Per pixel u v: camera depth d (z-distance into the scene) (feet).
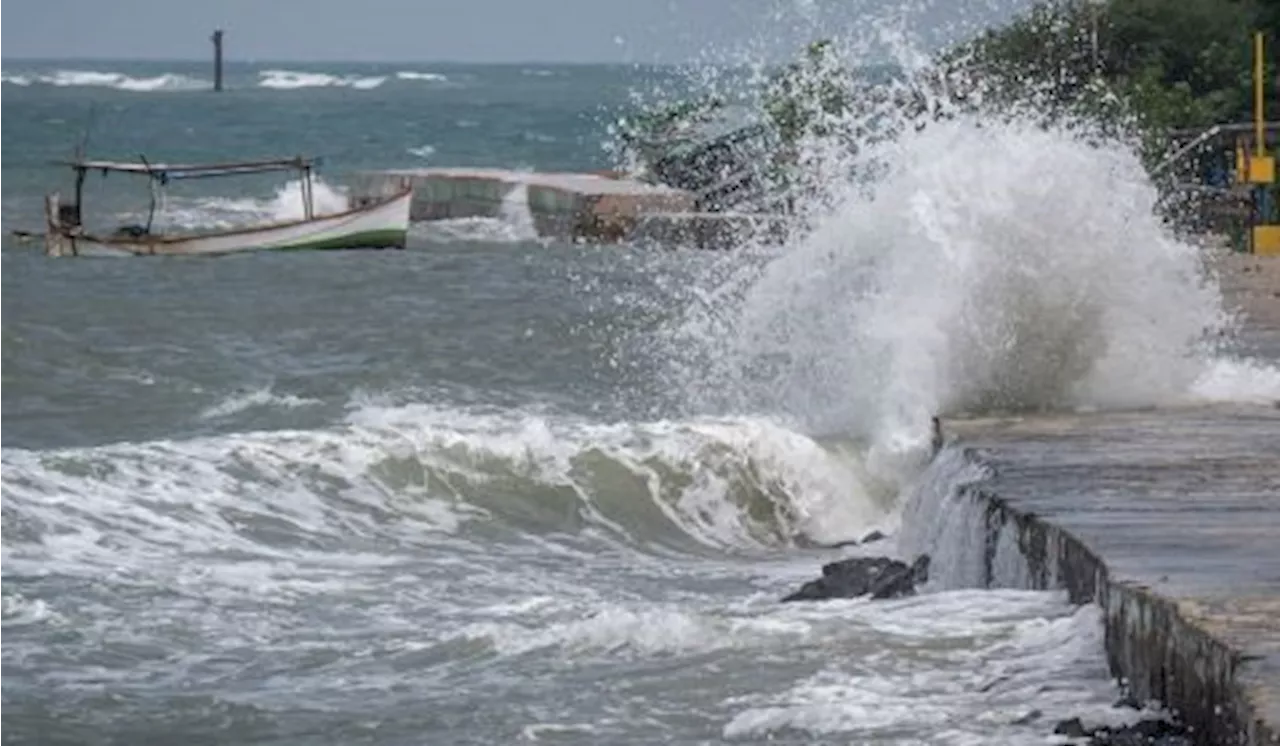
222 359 208.64
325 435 148.87
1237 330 189.57
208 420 176.76
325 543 137.59
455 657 107.34
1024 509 113.09
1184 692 87.56
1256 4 365.81
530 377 196.85
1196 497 115.65
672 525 146.00
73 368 200.64
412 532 141.79
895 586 119.14
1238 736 80.02
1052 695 94.68
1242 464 125.70
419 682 103.71
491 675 103.86
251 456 145.59
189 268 302.66
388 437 148.87
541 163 647.15
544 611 116.98
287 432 152.56
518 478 147.54
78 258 320.70
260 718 98.68
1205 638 85.51
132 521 136.05
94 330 226.38
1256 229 272.31
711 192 347.36
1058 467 125.49
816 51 217.15
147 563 128.67
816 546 145.07
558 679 102.58
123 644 111.04
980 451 131.44
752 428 150.82
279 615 117.39
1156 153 291.17
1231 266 246.88
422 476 146.41
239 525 138.10
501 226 389.60
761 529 146.82
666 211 354.74
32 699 101.71
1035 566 110.01
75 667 107.14
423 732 96.12
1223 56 363.35
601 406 179.93
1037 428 140.97
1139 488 118.62
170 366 203.31
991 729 91.45
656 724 95.81
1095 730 89.35
